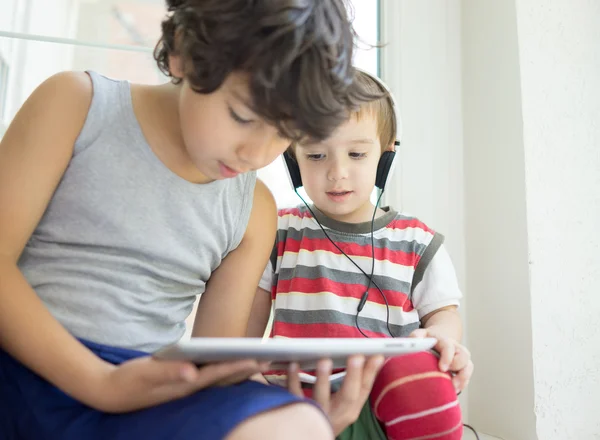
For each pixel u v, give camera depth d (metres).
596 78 1.21
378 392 0.73
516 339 1.09
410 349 0.60
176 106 0.72
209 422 0.48
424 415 0.70
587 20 1.22
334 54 0.61
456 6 1.29
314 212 1.07
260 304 1.04
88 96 0.70
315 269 1.00
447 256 1.04
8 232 0.62
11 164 0.64
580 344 1.09
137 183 0.71
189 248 0.75
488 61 1.23
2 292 0.59
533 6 1.18
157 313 0.73
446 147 1.26
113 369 0.58
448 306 0.99
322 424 0.51
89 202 0.69
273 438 0.47
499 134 1.18
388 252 1.01
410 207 1.22
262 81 0.56
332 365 0.68
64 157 0.67
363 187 0.97
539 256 1.09
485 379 1.15
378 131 0.98
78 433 0.56
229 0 0.59
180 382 0.55
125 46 1.13
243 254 0.85
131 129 0.71
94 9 1.13
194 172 0.74
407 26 1.27
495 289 1.15
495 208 1.17
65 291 0.67
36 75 1.07
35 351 0.57
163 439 0.50
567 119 1.16
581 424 1.07
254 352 0.50
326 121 0.61
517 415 1.07
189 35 0.61
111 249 0.70
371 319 0.95
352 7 0.73
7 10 1.07
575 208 1.13
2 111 1.04
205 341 0.48
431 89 1.27
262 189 0.88
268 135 0.62
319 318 0.96
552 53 1.17
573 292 1.10
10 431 0.59
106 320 0.67
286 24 0.57
